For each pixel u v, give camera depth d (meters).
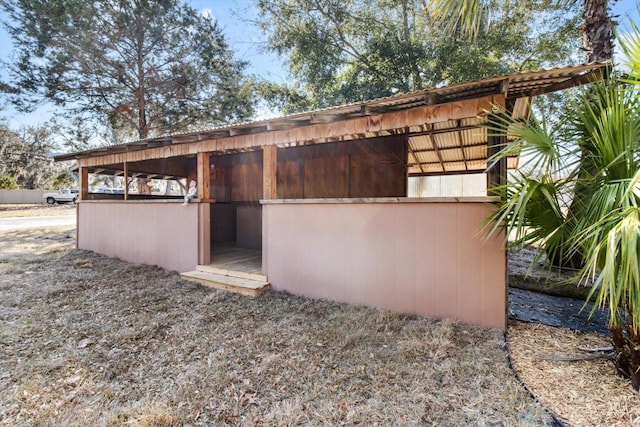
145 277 5.24
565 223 2.34
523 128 2.54
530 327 3.35
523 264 6.11
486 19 5.26
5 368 2.58
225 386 2.36
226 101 11.37
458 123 5.02
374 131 3.84
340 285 4.08
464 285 3.31
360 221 3.93
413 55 9.42
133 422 2.00
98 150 6.33
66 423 1.98
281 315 3.68
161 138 5.29
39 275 5.32
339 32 10.47
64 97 9.82
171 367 2.63
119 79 10.31
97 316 3.66
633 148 2.04
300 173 6.64
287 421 1.99
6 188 25.91
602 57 4.81
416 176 8.65
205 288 4.69
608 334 3.16
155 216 6.00
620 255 1.84
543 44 8.63
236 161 7.53
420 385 2.30
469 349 2.77
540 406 2.05
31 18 8.80
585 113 2.31
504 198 2.84
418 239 3.55
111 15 9.52
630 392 2.15
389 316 3.49
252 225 7.27
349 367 2.56
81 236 7.58
